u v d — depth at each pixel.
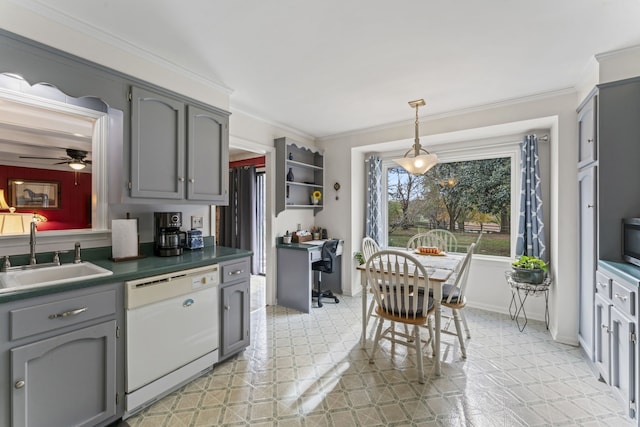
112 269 1.73
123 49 1.88
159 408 1.75
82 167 1.94
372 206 4.16
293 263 3.53
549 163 3.07
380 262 2.17
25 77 1.47
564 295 2.57
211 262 2.10
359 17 1.61
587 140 2.23
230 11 1.56
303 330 2.91
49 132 1.80
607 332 1.88
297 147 3.93
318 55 2.02
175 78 2.19
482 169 3.59
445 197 3.84
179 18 1.63
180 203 2.17
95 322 1.50
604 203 2.00
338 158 4.12
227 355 2.23
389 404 1.79
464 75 2.31
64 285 1.37
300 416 1.69
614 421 1.64
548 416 1.69
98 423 1.52
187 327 1.94
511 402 1.81
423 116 3.29
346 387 1.96
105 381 1.54
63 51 1.57
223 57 2.05
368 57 2.05
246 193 5.23
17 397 1.24
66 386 1.40
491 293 3.44
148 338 1.72
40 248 1.75
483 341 2.64
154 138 2.00
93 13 1.58
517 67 2.18
